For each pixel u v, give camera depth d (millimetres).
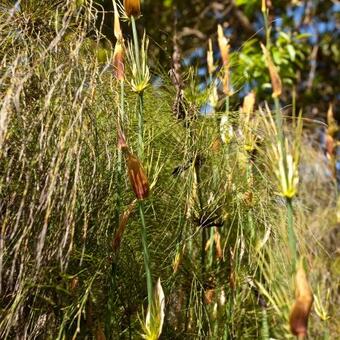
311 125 1599
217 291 930
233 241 958
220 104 1000
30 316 751
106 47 963
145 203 878
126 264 869
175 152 940
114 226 830
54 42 772
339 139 1434
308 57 2500
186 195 900
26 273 737
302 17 2535
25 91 776
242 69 1697
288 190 629
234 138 947
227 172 923
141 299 874
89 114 775
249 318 967
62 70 774
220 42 975
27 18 828
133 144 903
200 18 2428
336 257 1366
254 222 915
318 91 2572
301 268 589
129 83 839
